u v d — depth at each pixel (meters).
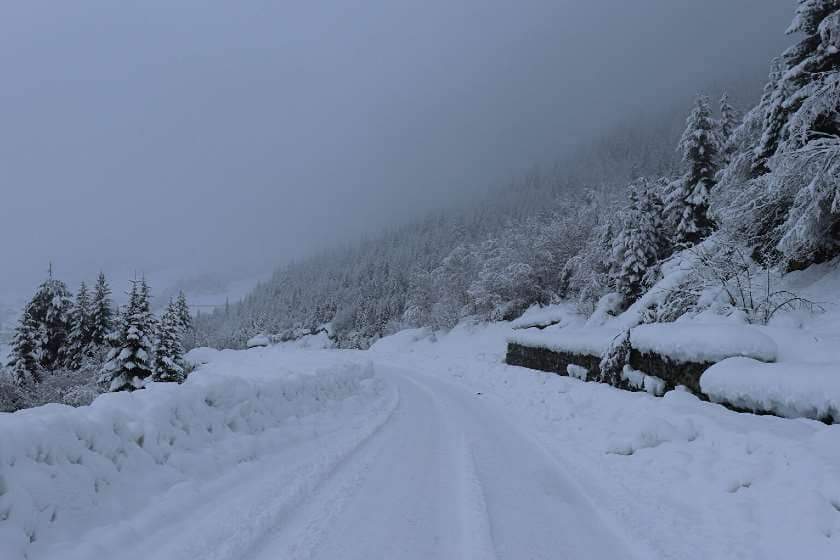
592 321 24.41
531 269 35.56
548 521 4.37
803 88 13.05
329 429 7.76
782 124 14.58
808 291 11.77
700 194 21.98
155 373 27.05
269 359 34.16
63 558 3.10
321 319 88.31
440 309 42.66
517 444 7.31
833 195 11.16
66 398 25.77
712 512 4.46
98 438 4.09
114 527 3.58
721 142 22.12
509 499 4.88
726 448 5.57
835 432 4.86
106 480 3.93
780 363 6.66
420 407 10.84
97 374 29.52
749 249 13.39
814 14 13.75
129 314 26.55
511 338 20.42
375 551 3.59
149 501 4.05
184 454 4.88
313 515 4.23
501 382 15.67
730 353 7.72
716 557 3.71
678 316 13.30
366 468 5.70
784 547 3.73
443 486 5.14
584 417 8.95
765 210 13.07
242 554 3.45
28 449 3.49
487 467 5.96
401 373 21.11
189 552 3.40
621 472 5.80
